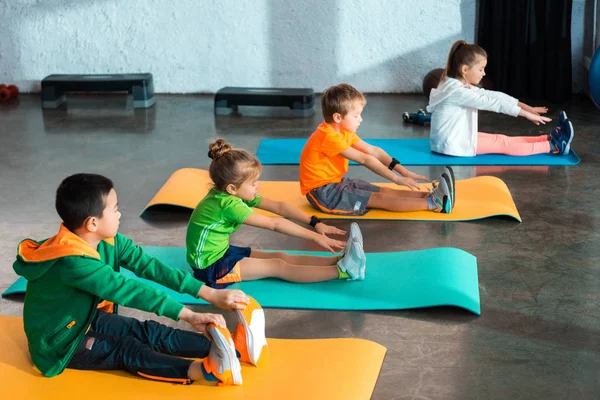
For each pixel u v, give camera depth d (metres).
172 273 2.30
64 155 4.89
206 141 5.22
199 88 6.70
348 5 6.34
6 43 6.60
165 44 6.57
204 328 2.13
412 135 5.31
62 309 2.15
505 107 4.51
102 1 6.46
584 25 6.18
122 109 6.20
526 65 6.11
